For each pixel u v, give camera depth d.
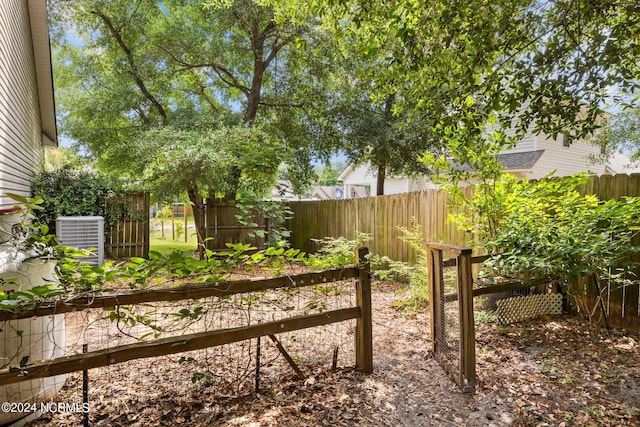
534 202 3.47
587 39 2.71
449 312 3.80
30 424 1.97
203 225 8.04
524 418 2.06
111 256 8.06
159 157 6.68
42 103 8.57
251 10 8.09
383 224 6.33
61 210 7.37
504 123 3.04
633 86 2.37
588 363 2.69
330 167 11.95
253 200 7.07
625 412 2.05
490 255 3.54
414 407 2.20
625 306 3.32
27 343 1.92
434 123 3.04
